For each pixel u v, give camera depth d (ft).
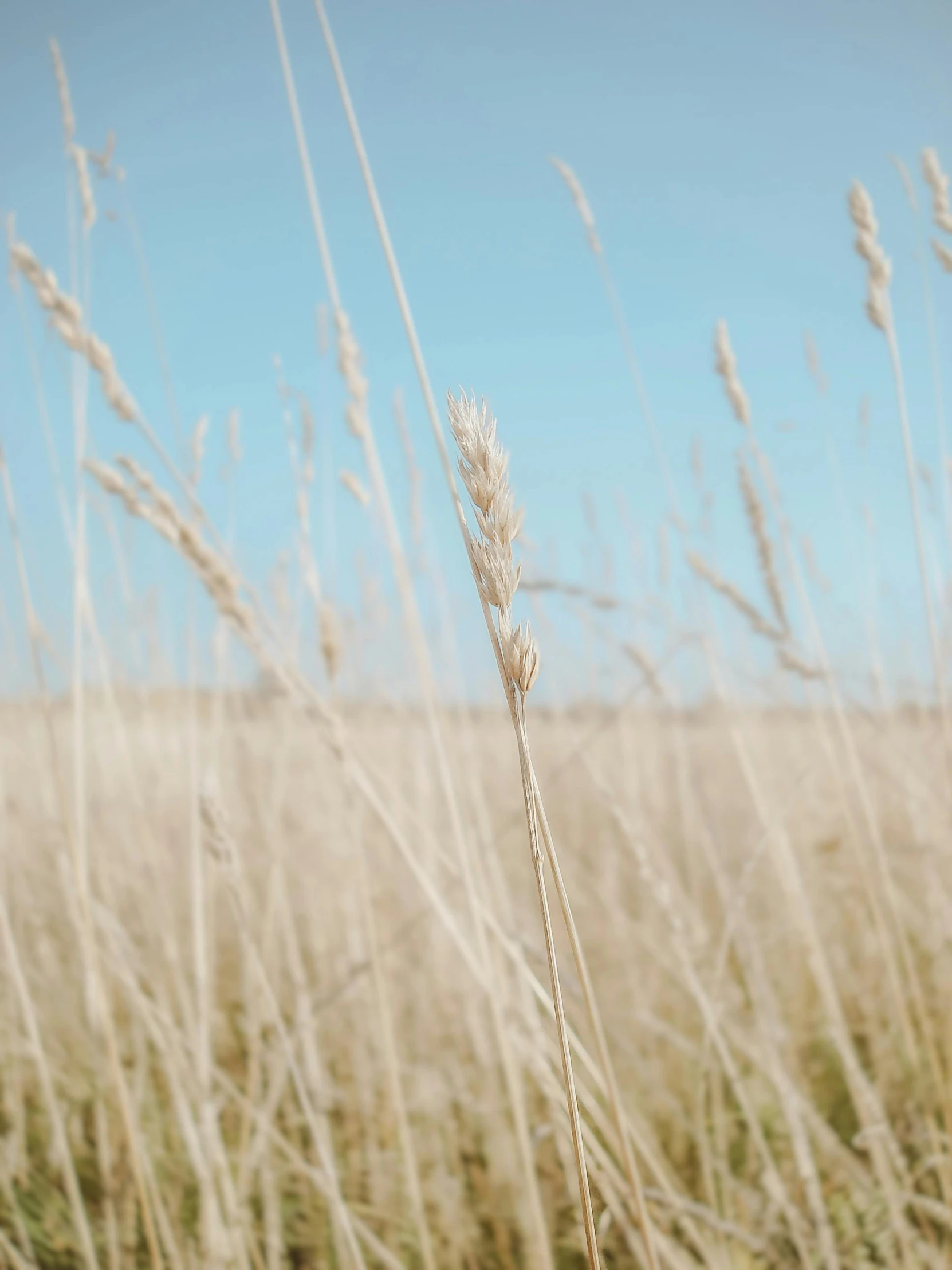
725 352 2.91
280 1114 3.26
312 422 2.55
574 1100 1.18
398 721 4.29
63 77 2.66
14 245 2.23
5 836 3.75
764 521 2.91
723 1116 2.78
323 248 2.57
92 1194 2.96
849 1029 3.46
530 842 1.15
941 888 3.49
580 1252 2.46
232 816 4.18
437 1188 2.71
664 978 3.65
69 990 3.48
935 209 2.83
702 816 3.54
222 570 2.26
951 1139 2.43
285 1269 2.64
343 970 3.37
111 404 2.24
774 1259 2.44
